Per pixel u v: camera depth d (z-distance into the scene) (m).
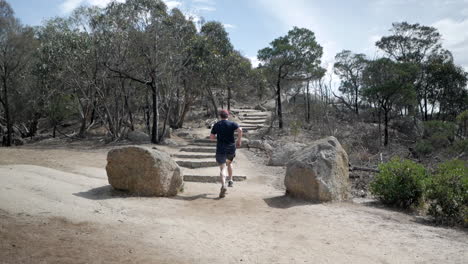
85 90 22.97
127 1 17.62
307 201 6.41
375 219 5.39
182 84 24.83
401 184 6.74
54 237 3.58
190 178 9.47
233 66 24.92
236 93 38.34
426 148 19.28
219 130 7.03
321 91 27.59
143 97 22.84
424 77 31.89
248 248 3.91
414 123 28.44
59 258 3.06
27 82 24.73
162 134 18.52
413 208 6.69
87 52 18.03
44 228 3.81
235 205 6.11
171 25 18.81
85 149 15.70
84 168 9.70
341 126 25.55
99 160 11.91
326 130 22.62
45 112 26.19
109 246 3.54
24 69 23.95
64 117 25.55
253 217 5.33
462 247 4.15
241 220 5.14
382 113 30.44
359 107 34.50
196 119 30.47
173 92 22.23
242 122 26.41
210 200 6.50
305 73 24.52
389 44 34.72
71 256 3.15
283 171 11.23
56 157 12.05
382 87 22.58
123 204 5.57
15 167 7.60
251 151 14.60
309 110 26.94
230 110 30.86
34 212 4.29
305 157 6.79
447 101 31.86
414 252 3.90
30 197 4.87
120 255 3.33
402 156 18.75
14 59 22.94
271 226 4.86
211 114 31.56
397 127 29.45
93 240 3.66
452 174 6.01
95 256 3.23
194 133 22.44
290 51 22.09
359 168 12.30
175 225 4.64
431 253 3.88
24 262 2.88
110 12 17.97
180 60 19.56
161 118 26.94
